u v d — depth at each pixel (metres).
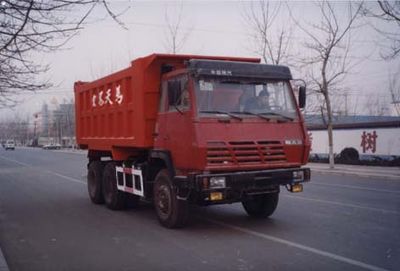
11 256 7.52
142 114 9.76
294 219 9.89
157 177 9.48
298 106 9.27
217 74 8.58
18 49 7.22
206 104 8.46
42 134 124.44
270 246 7.64
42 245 8.20
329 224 9.30
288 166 8.78
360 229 8.80
